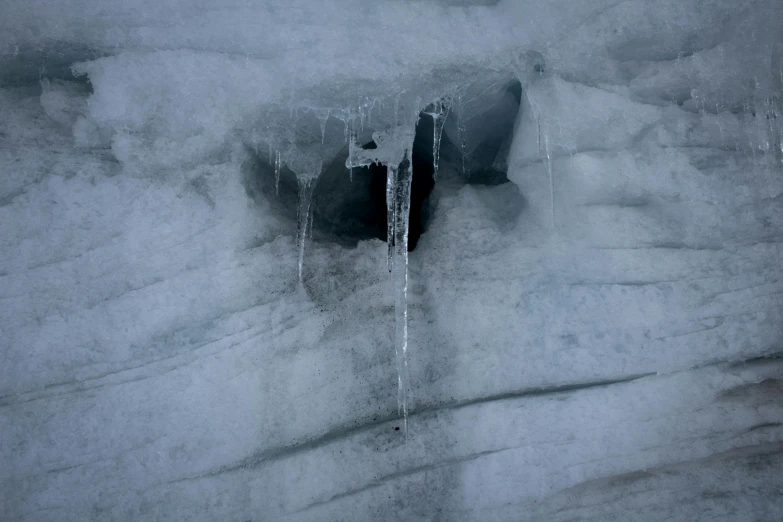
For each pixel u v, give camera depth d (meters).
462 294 3.17
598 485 2.95
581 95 3.03
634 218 3.12
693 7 3.00
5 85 3.15
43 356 2.90
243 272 3.08
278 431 2.98
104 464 2.86
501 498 2.91
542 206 3.21
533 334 3.07
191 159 3.06
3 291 2.90
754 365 3.04
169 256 3.03
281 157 3.24
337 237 3.59
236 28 2.92
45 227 2.97
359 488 2.89
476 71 3.12
